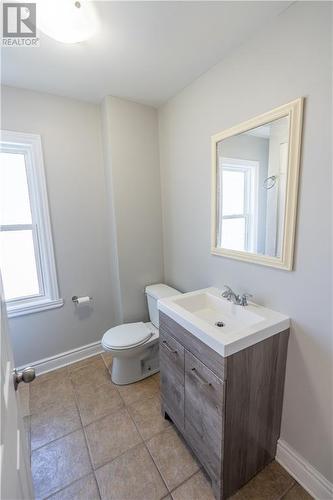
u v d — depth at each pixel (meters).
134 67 1.55
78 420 1.61
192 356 1.22
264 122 1.24
